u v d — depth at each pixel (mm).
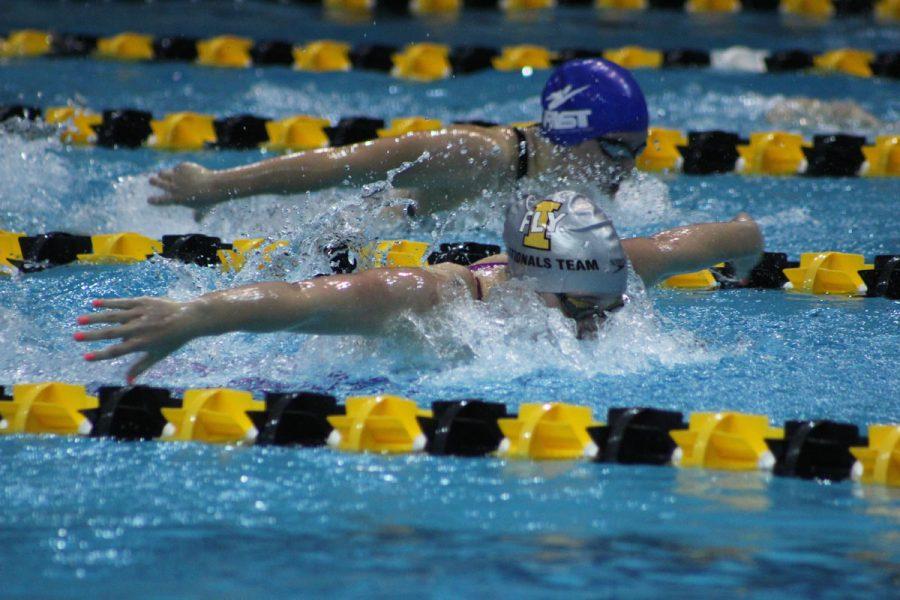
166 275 17031
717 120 28047
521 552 8539
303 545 8633
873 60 33281
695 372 13250
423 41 36562
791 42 36938
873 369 13438
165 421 11758
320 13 42031
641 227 20016
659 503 9719
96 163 23531
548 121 16578
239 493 9875
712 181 23750
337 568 8195
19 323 14734
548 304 13266
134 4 42781
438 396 12461
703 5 43312
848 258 18031
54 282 16719
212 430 11633
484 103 29172
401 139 16312
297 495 9836
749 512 9531
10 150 23281
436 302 13047
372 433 11383
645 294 14398
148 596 7695
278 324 11766
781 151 24531
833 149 24375
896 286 17156
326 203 17969
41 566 8219
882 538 8930
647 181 21406
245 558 8375
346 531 8945
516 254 13344
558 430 11203
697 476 10523
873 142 26297
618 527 9094
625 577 8086
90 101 28484
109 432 11555
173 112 27781
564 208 13227
